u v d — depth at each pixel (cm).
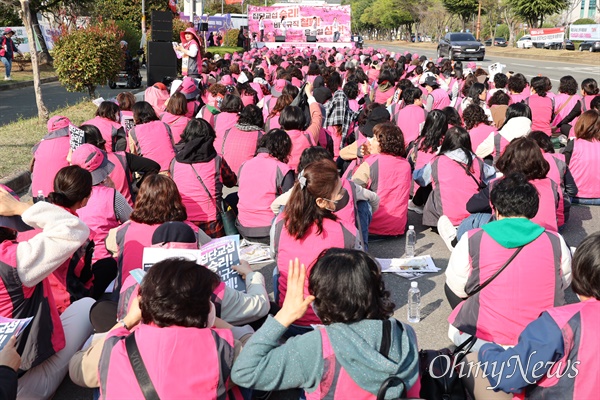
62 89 2169
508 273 330
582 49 4369
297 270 258
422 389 298
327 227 365
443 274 539
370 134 701
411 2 8981
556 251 331
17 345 307
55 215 310
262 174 549
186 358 240
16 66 2869
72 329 357
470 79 1176
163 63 1638
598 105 952
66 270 397
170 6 2738
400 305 480
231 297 328
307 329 359
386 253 593
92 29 1538
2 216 376
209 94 1031
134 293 321
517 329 332
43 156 591
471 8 6694
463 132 584
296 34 4594
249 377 246
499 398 289
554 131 1123
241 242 586
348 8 4547
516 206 338
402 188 596
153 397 235
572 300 490
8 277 296
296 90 921
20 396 318
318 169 361
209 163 568
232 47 4216
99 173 488
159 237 363
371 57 2498
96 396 300
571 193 704
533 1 4706
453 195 582
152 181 397
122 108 848
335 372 237
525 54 4262
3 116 1513
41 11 3144
